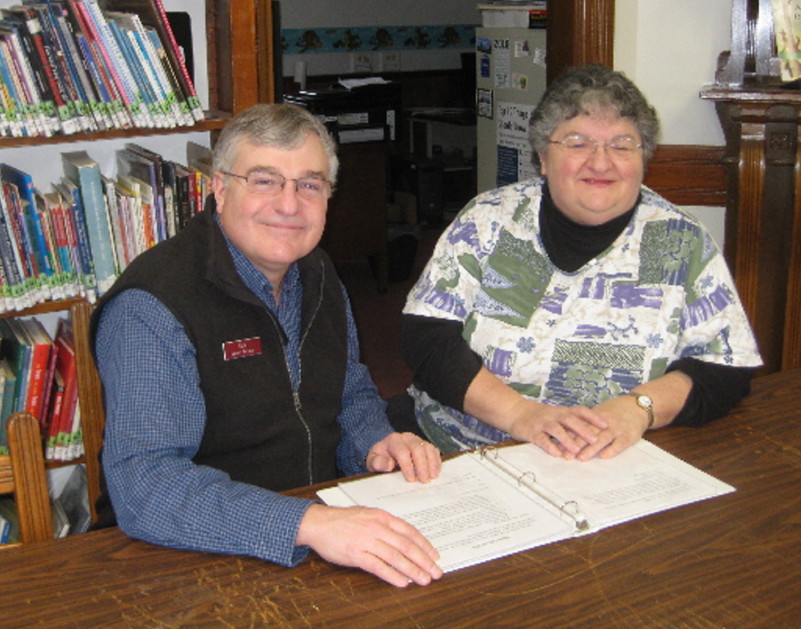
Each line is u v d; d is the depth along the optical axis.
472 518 1.19
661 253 1.68
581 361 1.67
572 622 0.98
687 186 2.89
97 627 0.97
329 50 6.91
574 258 1.69
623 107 1.58
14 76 1.91
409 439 1.45
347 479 1.32
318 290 1.52
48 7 1.92
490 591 1.03
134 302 1.31
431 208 6.37
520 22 3.54
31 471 1.22
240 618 0.99
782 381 1.73
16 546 1.15
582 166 1.60
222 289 1.36
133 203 2.11
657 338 1.66
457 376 1.63
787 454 1.41
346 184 4.77
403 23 7.08
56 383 2.13
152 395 1.25
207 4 2.35
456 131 7.01
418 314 1.72
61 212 2.04
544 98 1.68
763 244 2.71
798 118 2.52
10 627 0.97
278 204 1.35
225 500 1.14
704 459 1.39
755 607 1.01
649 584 1.05
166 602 1.02
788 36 2.53
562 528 1.17
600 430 1.43
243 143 1.35
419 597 1.02
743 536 1.16
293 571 1.08
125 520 1.17
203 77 2.42
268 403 1.42
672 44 2.80
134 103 2.05
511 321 1.70
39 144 2.00
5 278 2.00
